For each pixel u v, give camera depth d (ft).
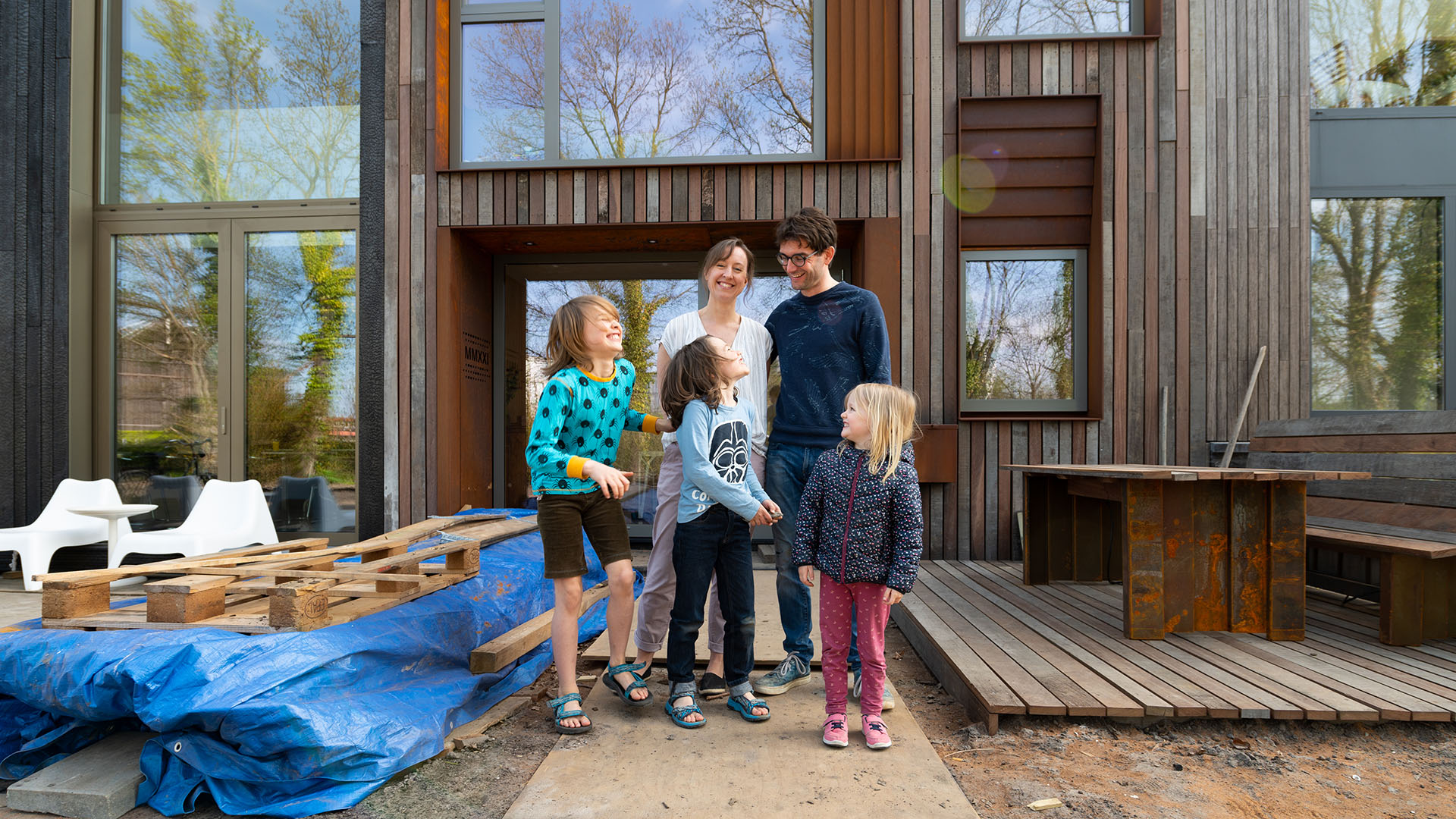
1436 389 16.70
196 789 6.16
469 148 17.56
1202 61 15.99
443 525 11.80
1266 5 15.98
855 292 8.39
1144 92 16.05
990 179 16.31
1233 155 15.93
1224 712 7.23
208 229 19.11
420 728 6.95
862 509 7.02
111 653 6.27
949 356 16.12
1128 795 6.29
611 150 17.58
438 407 16.66
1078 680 8.08
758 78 17.37
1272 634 9.64
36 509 18.28
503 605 9.80
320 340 18.97
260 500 16.92
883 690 7.18
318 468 18.88
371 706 6.79
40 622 7.25
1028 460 15.99
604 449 7.98
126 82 19.53
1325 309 16.89
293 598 6.82
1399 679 8.05
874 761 6.81
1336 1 17.10
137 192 19.56
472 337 17.94
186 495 19.08
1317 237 16.93
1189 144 15.97
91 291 19.12
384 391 16.83
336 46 19.15
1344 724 7.50
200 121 19.51
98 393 19.20
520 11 17.52
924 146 16.29
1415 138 16.83
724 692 8.60
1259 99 15.97
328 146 19.16
